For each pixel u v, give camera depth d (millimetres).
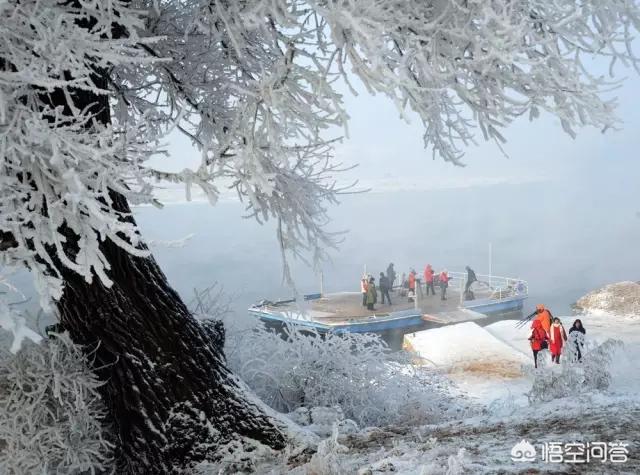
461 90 4848
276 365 8609
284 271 6633
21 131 4270
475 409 8805
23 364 5605
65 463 5629
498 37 4387
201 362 5801
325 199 6891
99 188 4344
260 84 4609
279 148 4754
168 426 5535
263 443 5688
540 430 5051
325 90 4355
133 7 5867
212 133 7293
